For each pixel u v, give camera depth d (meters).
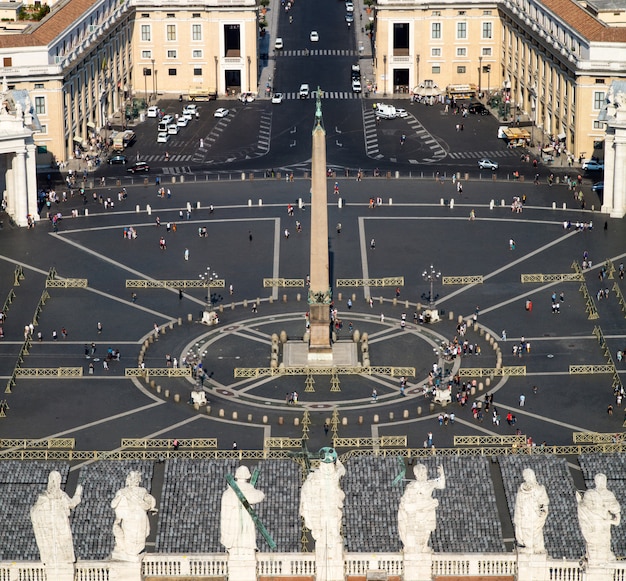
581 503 170.88
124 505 171.38
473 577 176.50
